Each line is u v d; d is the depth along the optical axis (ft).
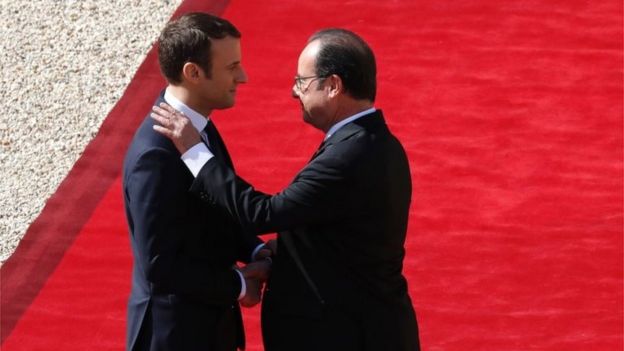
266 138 82.58
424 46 92.38
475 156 80.02
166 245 43.16
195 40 43.16
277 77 89.20
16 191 78.54
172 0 98.22
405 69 89.71
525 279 67.97
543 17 95.20
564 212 73.92
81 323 65.62
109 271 70.28
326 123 44.42
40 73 90.33
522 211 74.23
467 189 76.74
